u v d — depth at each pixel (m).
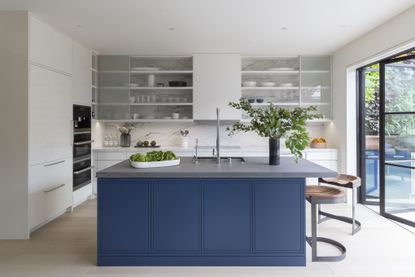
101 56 5.66
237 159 3.80
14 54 3.56
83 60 5.02
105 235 2.90
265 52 5.56
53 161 4.14
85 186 5.15
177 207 2.89
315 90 5.74
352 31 4.35
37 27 3.77
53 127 4.13
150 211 2.89
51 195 4.09
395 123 4.20
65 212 4.69
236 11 3.62
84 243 3.49
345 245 3.40
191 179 2.88
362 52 4.57
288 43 4.98
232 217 2.89
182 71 5.64
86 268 2.87
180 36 4.59
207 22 3.98
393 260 3.01
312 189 3.45
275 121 3.08
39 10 3.55
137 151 5.49
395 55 4.09
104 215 2.89
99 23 3.99
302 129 3.09
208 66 5.59
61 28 4.17
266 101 6.05
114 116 5.70
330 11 3.61
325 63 5.72
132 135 6.09
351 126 5.14
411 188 4.33
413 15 3.45
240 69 5.58
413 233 3.76
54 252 3.24
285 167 3.05
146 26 4.12
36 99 3.74
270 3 3.39
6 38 3.56
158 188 2.89
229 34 4.50
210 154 5.54
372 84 5.24
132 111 5.86
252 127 3.21
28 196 3.60
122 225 2.90
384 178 4.37
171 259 2.91
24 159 3.58
